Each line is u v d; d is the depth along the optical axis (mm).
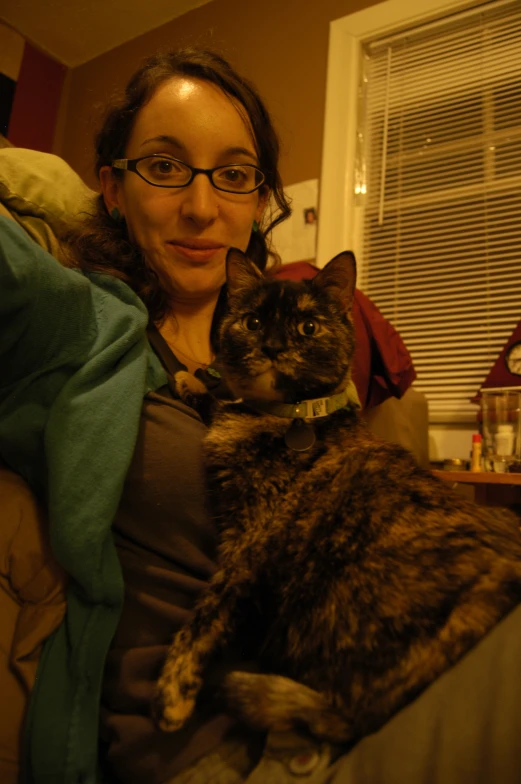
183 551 827
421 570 712
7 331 736
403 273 2764
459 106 2684
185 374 1034
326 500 801
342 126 2766
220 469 870
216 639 761
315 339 977
